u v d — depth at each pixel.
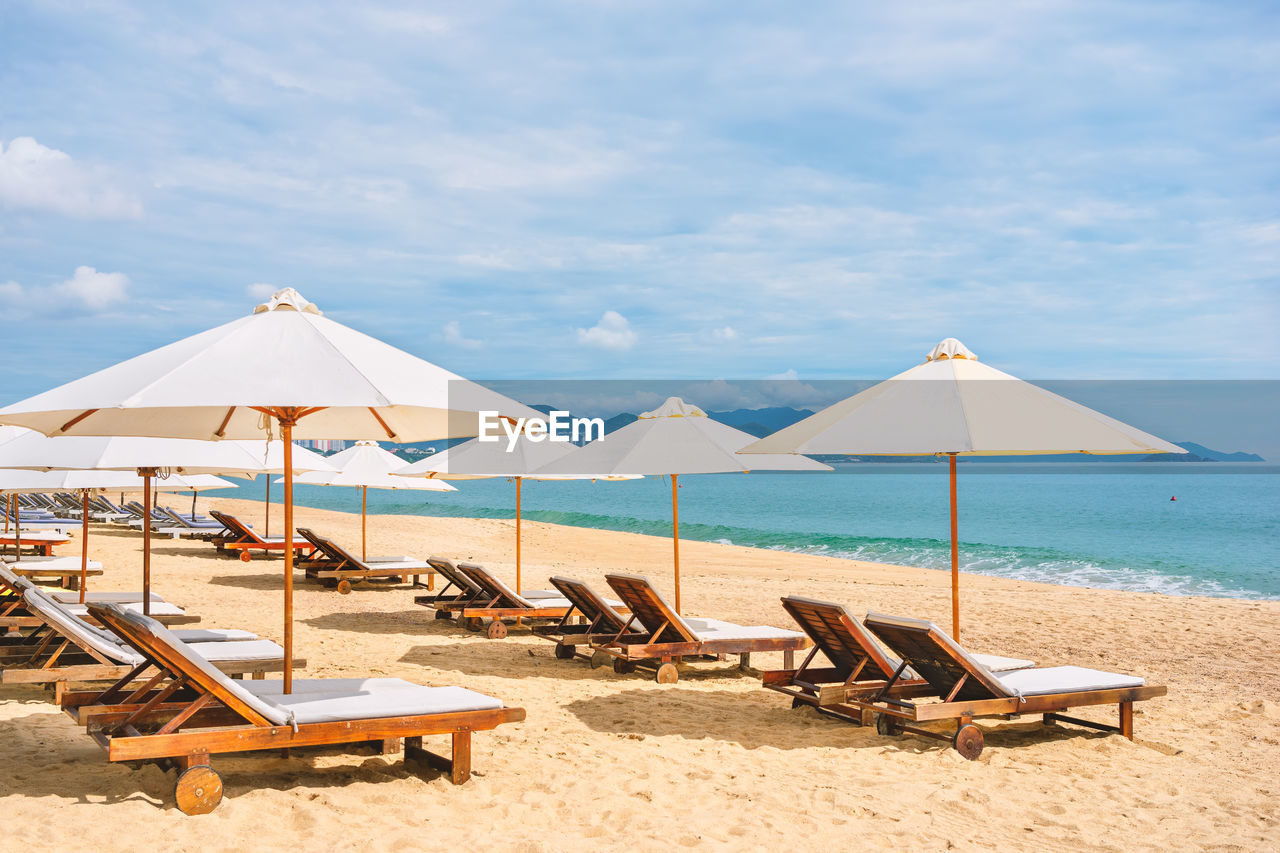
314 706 4.60
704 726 6.39
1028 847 4.16
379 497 76.81
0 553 15.82
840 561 24.03
